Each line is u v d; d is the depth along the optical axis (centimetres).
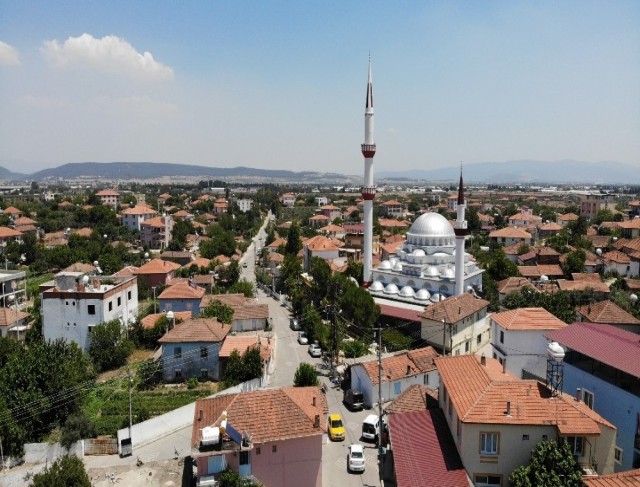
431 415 4138
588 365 4328
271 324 8869
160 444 4919
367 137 9544
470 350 7294
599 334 4294
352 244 15250
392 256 10731
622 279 9650
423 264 9150
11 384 5066
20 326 7862
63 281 7112
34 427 4934
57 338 6700
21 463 4622
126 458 4656
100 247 14125
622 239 12950
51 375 5153
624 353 3891
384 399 5512
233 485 3441
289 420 3806
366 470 4341
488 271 10531
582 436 3209
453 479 3359
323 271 9400
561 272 10725
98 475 4356
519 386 3547
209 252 14712
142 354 7319
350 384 6084
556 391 3544
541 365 5188
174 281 10531
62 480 3481
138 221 19212
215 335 6512
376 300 8794
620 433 3822
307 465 3772
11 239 15062
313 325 7919
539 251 11894
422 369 5738
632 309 7438
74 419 4900
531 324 5250
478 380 3753
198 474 3556
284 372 6712
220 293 10356
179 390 6112
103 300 7038
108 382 6341
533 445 3297
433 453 3672
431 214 9700
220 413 3866
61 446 4700
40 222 18288
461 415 3384
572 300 8406
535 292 8100
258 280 12862
